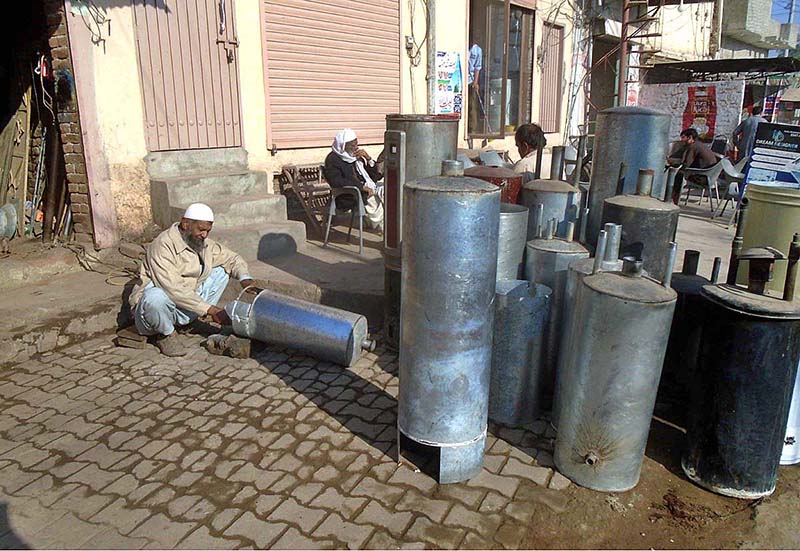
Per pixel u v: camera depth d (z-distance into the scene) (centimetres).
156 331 441
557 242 355
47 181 590
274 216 654
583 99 1364
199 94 631
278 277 532
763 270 273
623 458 277
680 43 1667
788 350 261
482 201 257
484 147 1073
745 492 280
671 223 329
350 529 258
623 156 372
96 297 489
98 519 264
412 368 282
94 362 427
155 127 598
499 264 359
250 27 669
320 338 406
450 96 988
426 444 285
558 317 340
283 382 396
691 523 264
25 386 390
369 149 857
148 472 298
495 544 251
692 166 980
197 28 619
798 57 1340
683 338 358
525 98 1191
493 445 322
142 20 573
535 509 271
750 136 1159
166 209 585
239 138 679
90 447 320
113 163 568
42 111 608
